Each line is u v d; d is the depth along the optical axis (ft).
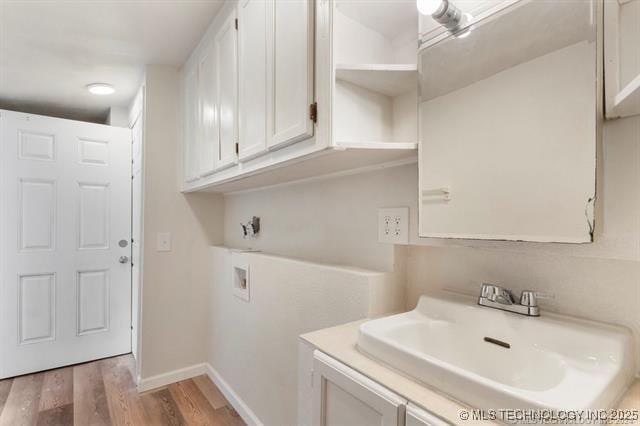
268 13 4.09
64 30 5.74
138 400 6.64
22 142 7.77
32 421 5.95
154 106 7.27
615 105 2.27
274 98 3.94
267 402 5.36
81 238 8.38
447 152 3.10
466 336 2.94
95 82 7.90
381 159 3.70
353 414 2.41
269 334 5.31
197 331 7.75
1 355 7.52
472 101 2.93
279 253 5.98
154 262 7.25
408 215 3.70
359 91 3.47
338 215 4.69
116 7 5.14
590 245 2.51
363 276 3.62
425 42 3.20
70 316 8.23
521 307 2.72
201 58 6.20
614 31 2.26
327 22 3.19
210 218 7.98
